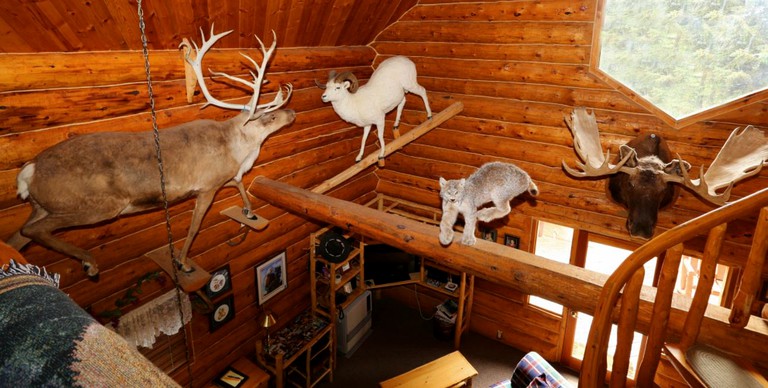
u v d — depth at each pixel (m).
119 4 2.73
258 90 3.51
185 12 3.12
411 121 5.68
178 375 4.57
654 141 4.20
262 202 4.84
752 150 3.78
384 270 6.39
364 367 5.92
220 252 4.58
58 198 2.67
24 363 0.55
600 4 4.11
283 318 5.82
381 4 4.62
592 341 2.18
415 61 5.30
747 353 2.29
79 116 2.98
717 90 4.04
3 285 0.65
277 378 5.05
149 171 3.00
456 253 3.27
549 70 4.55
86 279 3.44
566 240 7.45
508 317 6.25
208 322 4.75
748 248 4.31
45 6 2.44
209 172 3.40
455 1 4.78
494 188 3.02
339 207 3.92
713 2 3.84
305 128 4.98
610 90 4.36
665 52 4.12
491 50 4.77
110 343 0.57
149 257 3.73
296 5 3.80
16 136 2.72
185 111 3.64
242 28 3.69
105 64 2.99
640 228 3.76
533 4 4.38
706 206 4.29
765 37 3.75
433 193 6.07
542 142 4.92
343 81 4.26
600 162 4.14
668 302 2.16
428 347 6.30
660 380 5.35
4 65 2.55
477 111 5.12
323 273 5.86
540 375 4.55
